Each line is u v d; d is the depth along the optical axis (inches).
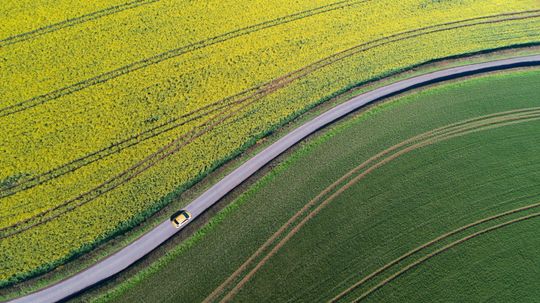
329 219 1572.3
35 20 1803.6
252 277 1467.8
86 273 1427.2
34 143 1595.7
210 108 1726.1
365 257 1524.4
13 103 1653.5
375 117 1777.8
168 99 1720.0
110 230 1496.1
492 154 1736.0
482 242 1582.2
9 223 1475.1
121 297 1411.2
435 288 1497.3
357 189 1631.4
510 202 1656.0
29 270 1418.6
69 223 1492.4
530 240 1598.2
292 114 1749.5
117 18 1851.6
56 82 1701.5
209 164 1627.7
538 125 1815.9
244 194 1585.9
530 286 1523.1
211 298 1430.9
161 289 1429.6
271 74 1817.2
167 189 1571.1
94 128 1640.0
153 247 1486.2
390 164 1686.8
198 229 1514.5
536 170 1718.8
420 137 1750.7
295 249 1518.2
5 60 1723.7
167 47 1815.9
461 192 1654.8
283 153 1665.8
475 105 1839.3
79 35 1797.5
